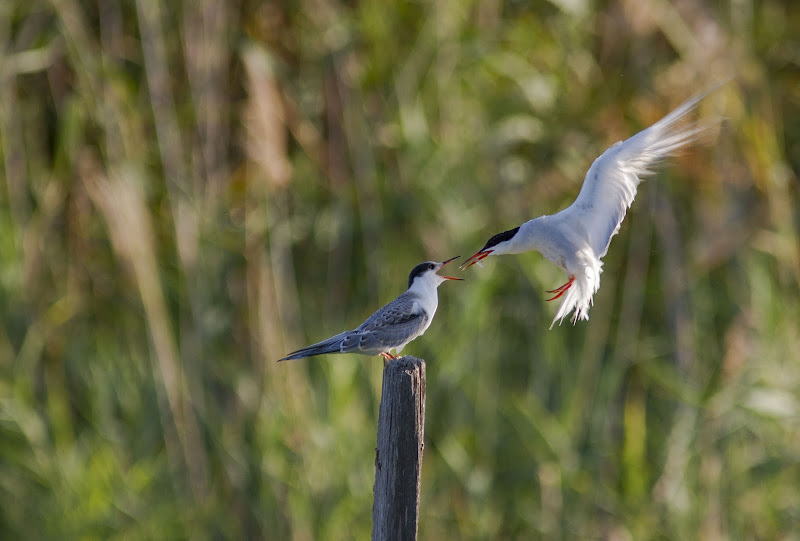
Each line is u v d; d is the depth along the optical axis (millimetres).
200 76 11492
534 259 11414
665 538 10906
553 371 11547
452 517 10758
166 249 11852
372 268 11477
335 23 11898
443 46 11984
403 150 11703
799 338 11695
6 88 11383
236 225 11773
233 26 11938
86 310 11742
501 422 11500
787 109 14391
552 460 10867
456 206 11461
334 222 11648
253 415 11109
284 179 10969
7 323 11172
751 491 11188
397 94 11734
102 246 11812
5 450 10672
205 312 11164
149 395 11359
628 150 6262
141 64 11953
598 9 13086
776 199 11961
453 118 11977
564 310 6496
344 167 11836
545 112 12727
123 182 10922
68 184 11461
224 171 11703
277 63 11820
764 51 13719
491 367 11211
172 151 11336
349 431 10328
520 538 11195
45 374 11414
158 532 10375
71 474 10445
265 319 11062
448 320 11164
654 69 13031
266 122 10891
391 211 11555
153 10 11422
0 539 10531
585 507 11070
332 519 10125
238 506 10859
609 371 11625
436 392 11047
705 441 11266
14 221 11211
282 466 10562
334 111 11859
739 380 11383
